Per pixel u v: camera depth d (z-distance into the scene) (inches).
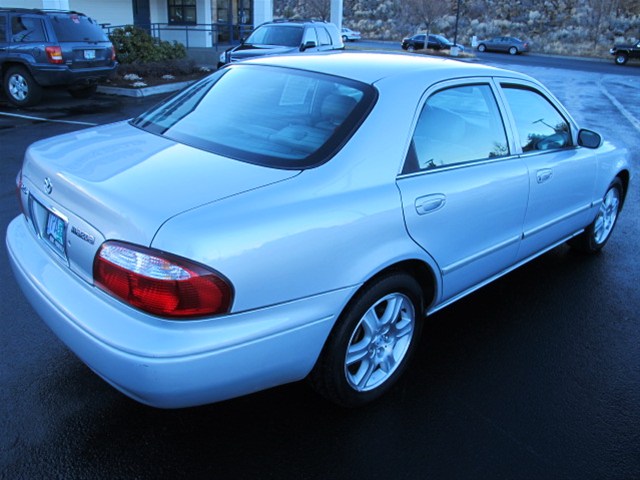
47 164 104.0
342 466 97.6
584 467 99.7
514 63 1360.7
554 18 2458.2
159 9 842.8
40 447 98.0
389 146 105.3
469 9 2711.6
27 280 100.4
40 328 134.0
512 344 137.9
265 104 116.2
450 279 123.1
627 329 147.8
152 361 79.4
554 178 150.5
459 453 101.7
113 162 100.5
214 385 84.9
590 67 1323.8
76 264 92.2
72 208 92.7
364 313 103.5
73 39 434.3
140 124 125.3
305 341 93.3
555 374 126.6
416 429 107.1
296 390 117.3
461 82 125.3
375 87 110.7
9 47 418.0
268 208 87.7
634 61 1496.1
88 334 84.2
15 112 413.7
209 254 80.1
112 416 106.5
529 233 147.7
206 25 806.5
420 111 113.0
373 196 100.0
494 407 114.5
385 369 113.6
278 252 86.4
